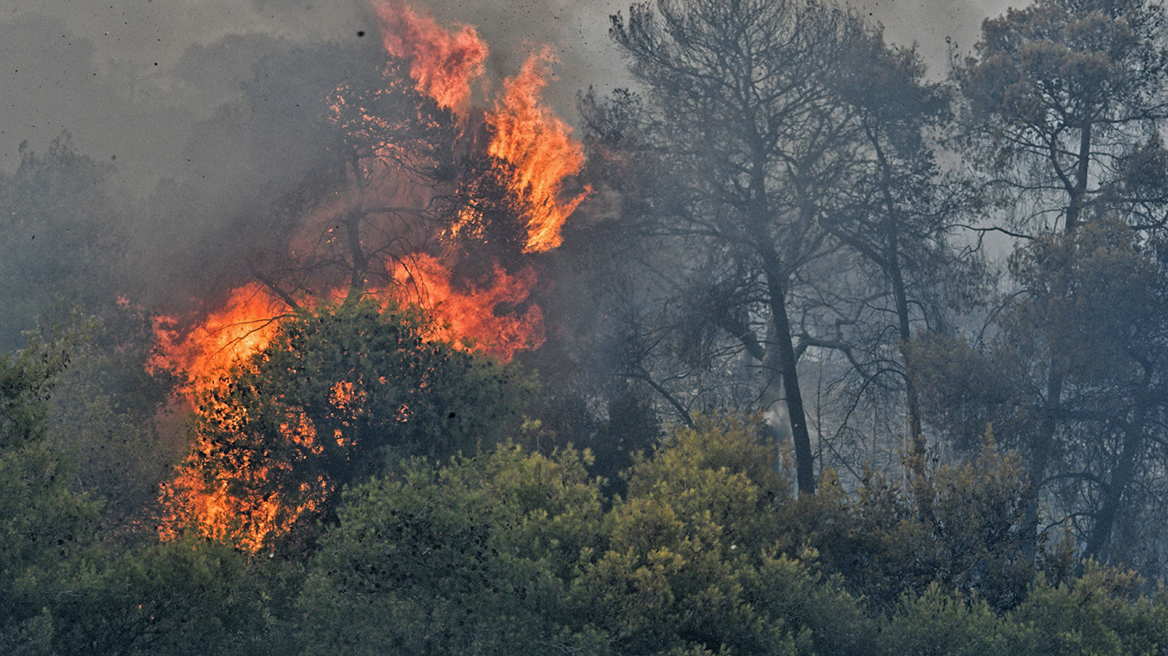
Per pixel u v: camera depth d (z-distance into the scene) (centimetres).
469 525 3206
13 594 2834
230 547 3225
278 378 4200
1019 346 7456
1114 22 7794
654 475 4391
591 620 3250
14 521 2989
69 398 4569
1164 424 7325
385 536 3180
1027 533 4353
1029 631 3562
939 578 4125
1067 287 7225
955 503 4238
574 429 6988
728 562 3550
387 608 3109
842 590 3788
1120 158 7756
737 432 4594
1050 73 7744
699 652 3184
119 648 2978
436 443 4391
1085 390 7438
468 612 3120
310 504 4247
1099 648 3628
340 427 4284
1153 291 7006
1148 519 7325
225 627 3169
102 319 5872
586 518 3716
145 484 4238
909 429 8056
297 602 3266
